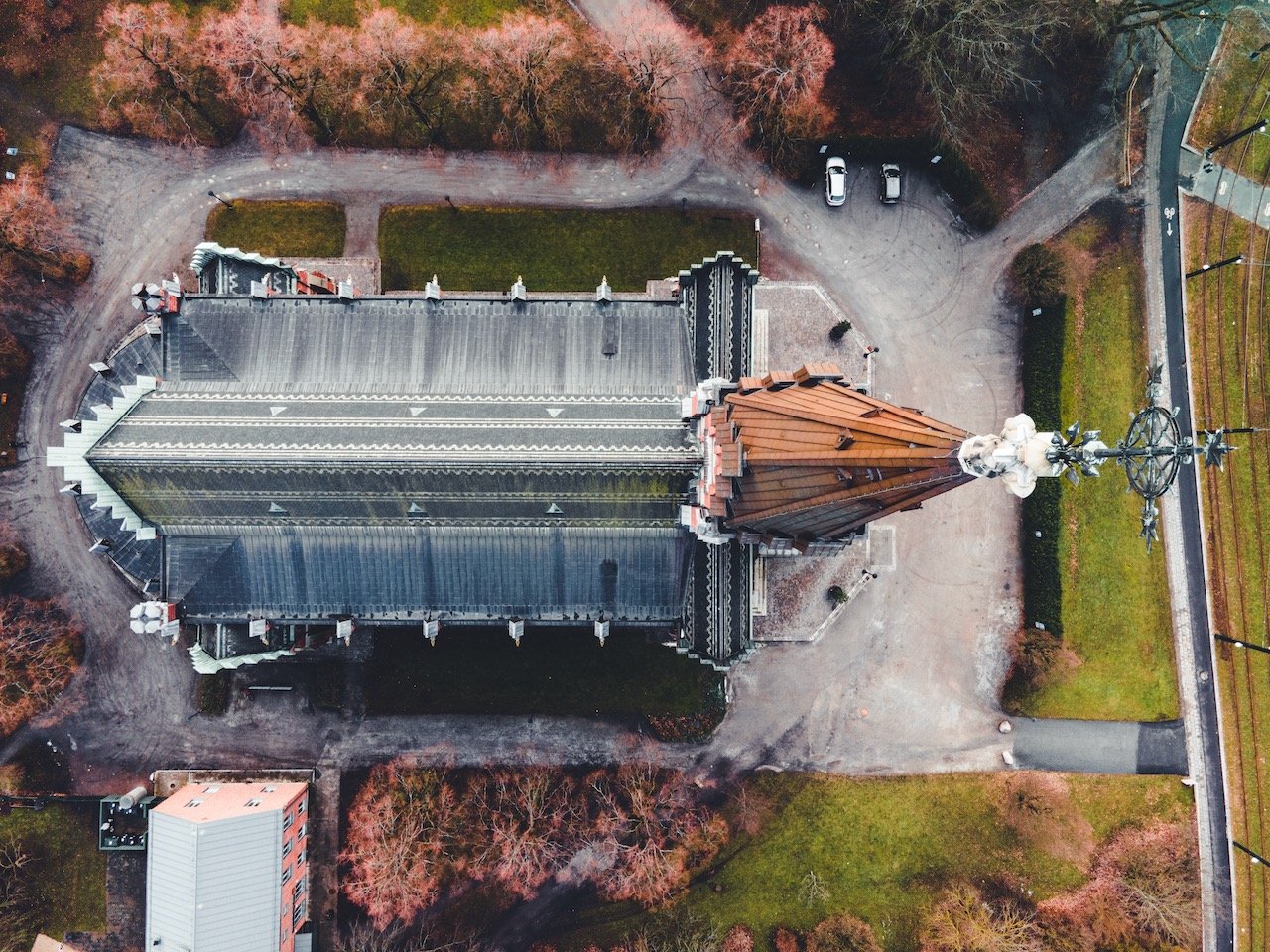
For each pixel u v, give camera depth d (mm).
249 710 80875
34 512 80438
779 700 81688
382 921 78750
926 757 81938
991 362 82250
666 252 81562
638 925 80312
